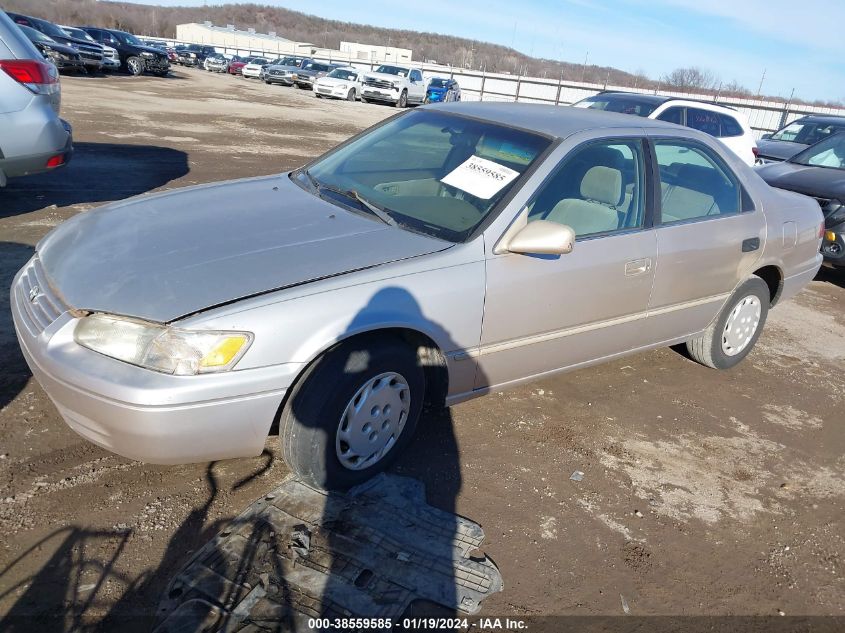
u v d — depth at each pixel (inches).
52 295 104.3
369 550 98.8
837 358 206.2
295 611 86.8
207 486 111.0
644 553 109.8
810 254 193.3
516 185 126.3
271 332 96.1
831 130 434.6
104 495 106.0
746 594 104.3
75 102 602.2
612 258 137.1
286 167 409.1
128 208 129.0
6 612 83.5
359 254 111.3
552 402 155.1
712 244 157.6
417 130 153.3
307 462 105.8
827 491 135.0
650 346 159.8
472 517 111.8
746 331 181.8
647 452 140.2
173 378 91.5
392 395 113.0
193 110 671.1
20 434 117.9
